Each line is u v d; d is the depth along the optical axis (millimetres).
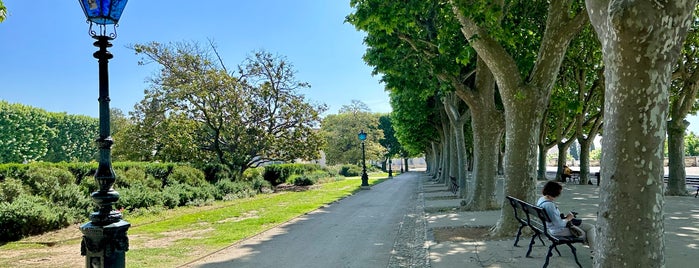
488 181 13672
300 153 29312
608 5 4129
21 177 13867
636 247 3904
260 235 10445
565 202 15078
